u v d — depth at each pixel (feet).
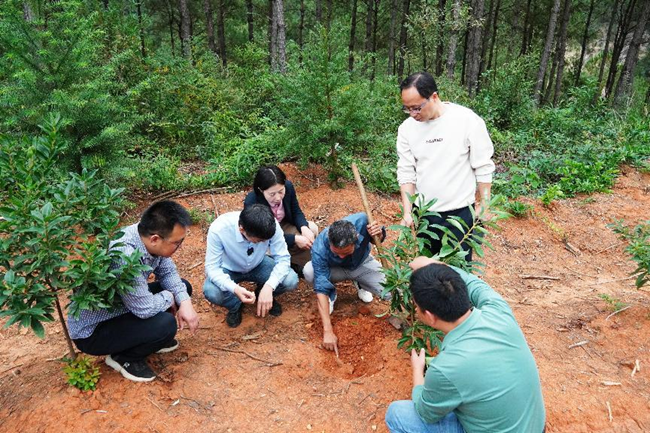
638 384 10.11
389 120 25.44
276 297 13.42
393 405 7.92
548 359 10.87
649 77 75.46
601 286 14.49
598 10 77.41
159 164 19.21
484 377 6.43
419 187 11.28
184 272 14.29
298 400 9.73
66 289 8.21
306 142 18.24
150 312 9.30
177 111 25.25
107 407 9.14
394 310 10.57
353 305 13.02
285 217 13.70
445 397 6.66
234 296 11.57
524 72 31.94
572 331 11.92
